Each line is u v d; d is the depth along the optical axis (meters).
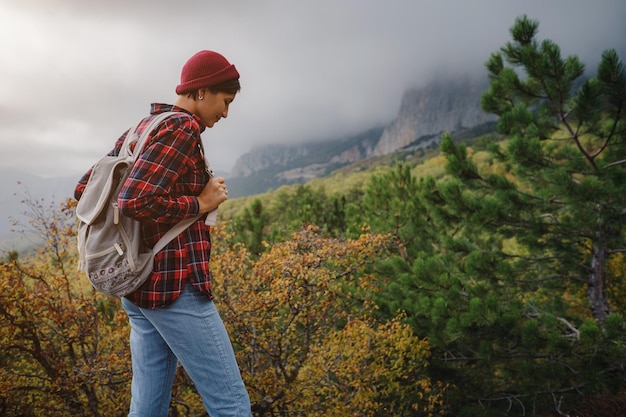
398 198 8.59
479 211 6.09
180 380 3.95
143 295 1.38
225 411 1.46
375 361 5.29
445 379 6.35
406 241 7.95
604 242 6.36
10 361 4.57
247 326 4.23
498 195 6.15
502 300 6.35
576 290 7.54
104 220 1.34
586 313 7.43
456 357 6.31
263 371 4.38
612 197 5.27
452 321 5.38
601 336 4.42
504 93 6.02
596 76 5.11
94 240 1.33
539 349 5.30
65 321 4.24
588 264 6.93
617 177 5.34
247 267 4.38
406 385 6.14
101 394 4.69
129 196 1.25
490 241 7.78
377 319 6.08
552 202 5.96
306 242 4.18
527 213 6.27
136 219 1.28
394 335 5.29
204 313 1.45
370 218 9.17
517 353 5.60
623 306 8.12
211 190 1.45
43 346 4.62
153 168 1.29
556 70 5.32
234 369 1.49
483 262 6.25
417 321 6.18
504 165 6.63
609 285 8.27
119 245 1.33
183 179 1.42
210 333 1.44
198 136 1.41
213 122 1.55
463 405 6.50
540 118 5.83
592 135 5.74
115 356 3.98
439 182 6.68
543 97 5.69
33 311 4.23
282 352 4.53
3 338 4.19
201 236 1.48
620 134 5.42
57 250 4.12
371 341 5.30
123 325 4.27
